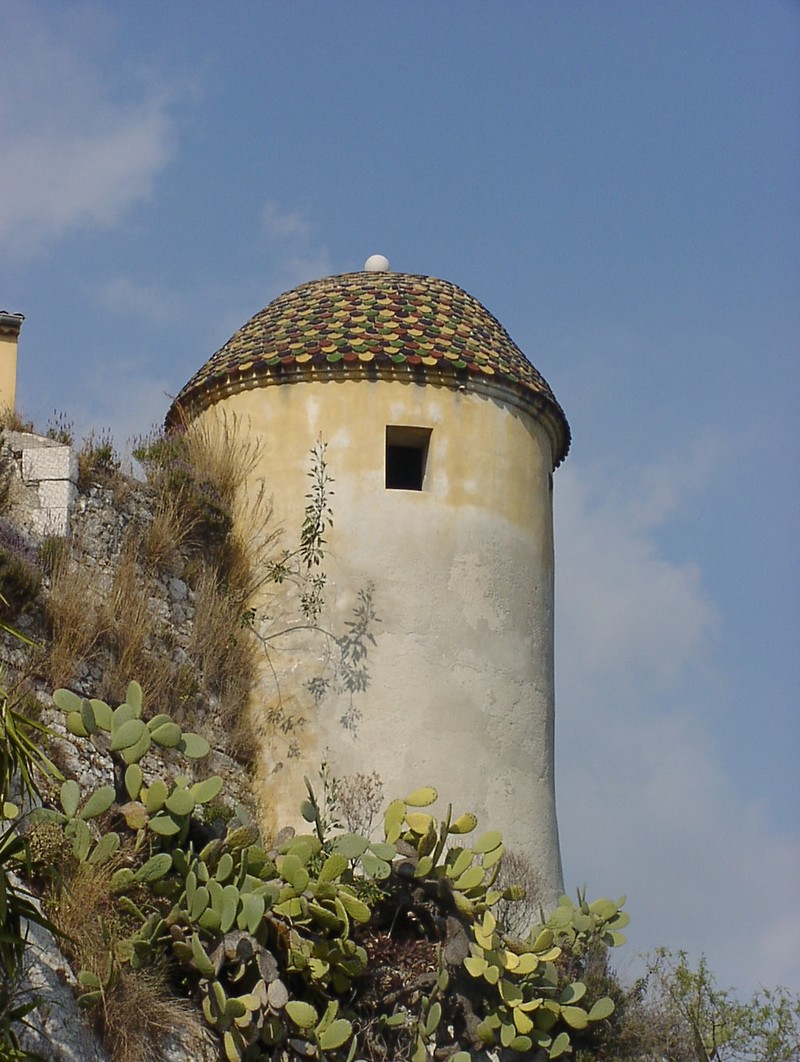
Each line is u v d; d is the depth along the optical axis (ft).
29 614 57.41
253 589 66.39
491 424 69.15
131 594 61.16
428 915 56.44
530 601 68.59
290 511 67.10
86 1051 47.80
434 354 68.44
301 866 53.62
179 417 72.49
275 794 63.16
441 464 67.92
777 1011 60.59
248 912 51.55
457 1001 55.62
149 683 60.13
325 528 66.64
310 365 68.23
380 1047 54.29
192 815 55.26
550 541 71.26
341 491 67.00
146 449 67.26
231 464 68.39
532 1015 56.39
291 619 65.62
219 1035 51.44
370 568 66.18
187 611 64.64
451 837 63.05
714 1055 59.98
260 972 51.78
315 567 66.18
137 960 50.60
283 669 64.90
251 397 69.36
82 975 48.29
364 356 67.87
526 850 64.75
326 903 53.57
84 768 55.47
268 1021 51.65
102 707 54.19
